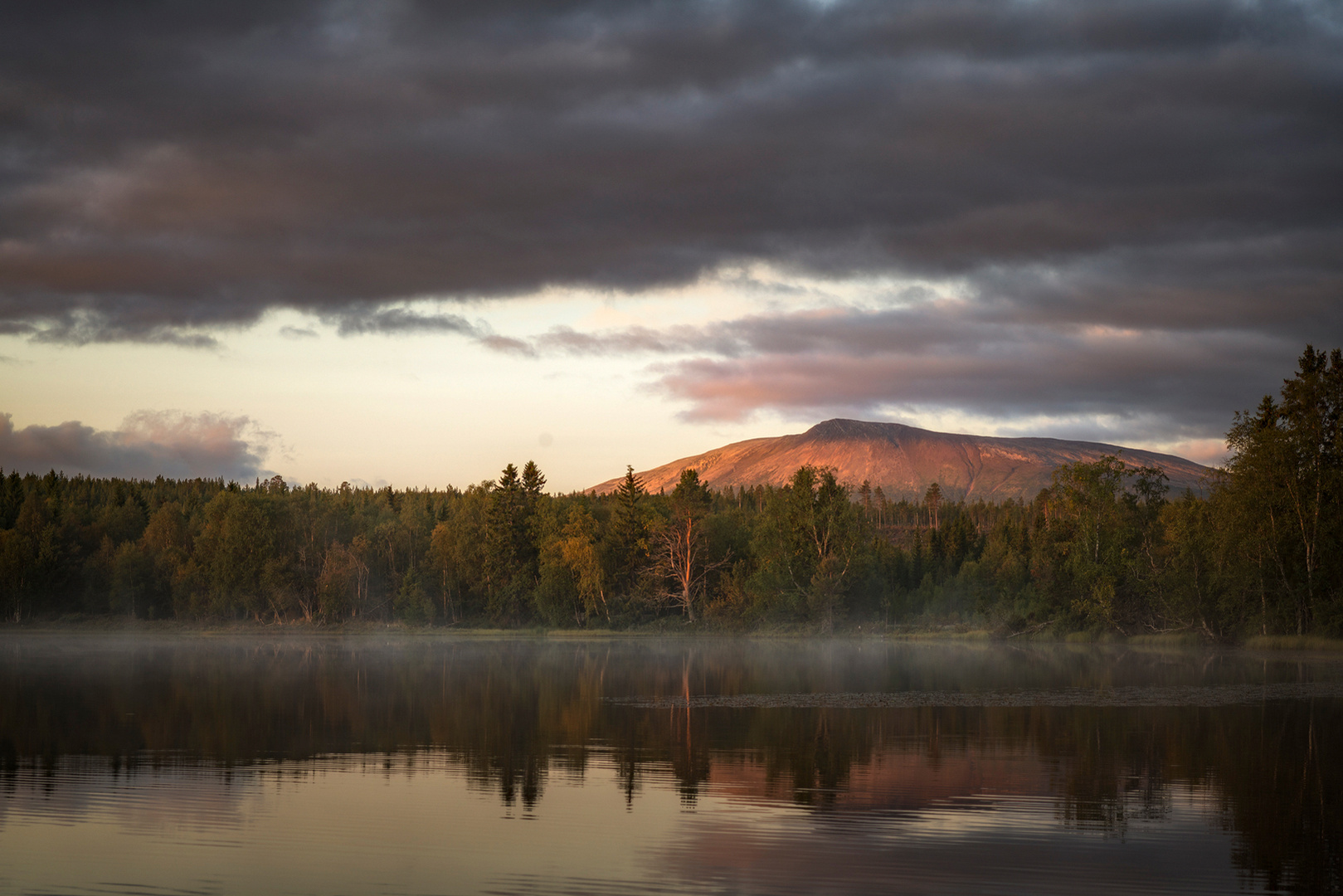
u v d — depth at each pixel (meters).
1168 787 26.03
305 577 149.88
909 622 134.12
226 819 22.86
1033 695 49.72
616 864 19.22
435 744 33.88
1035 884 18.00
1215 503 98.12
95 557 159.25
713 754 31.55
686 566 142.00
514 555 155.25
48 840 20.95
